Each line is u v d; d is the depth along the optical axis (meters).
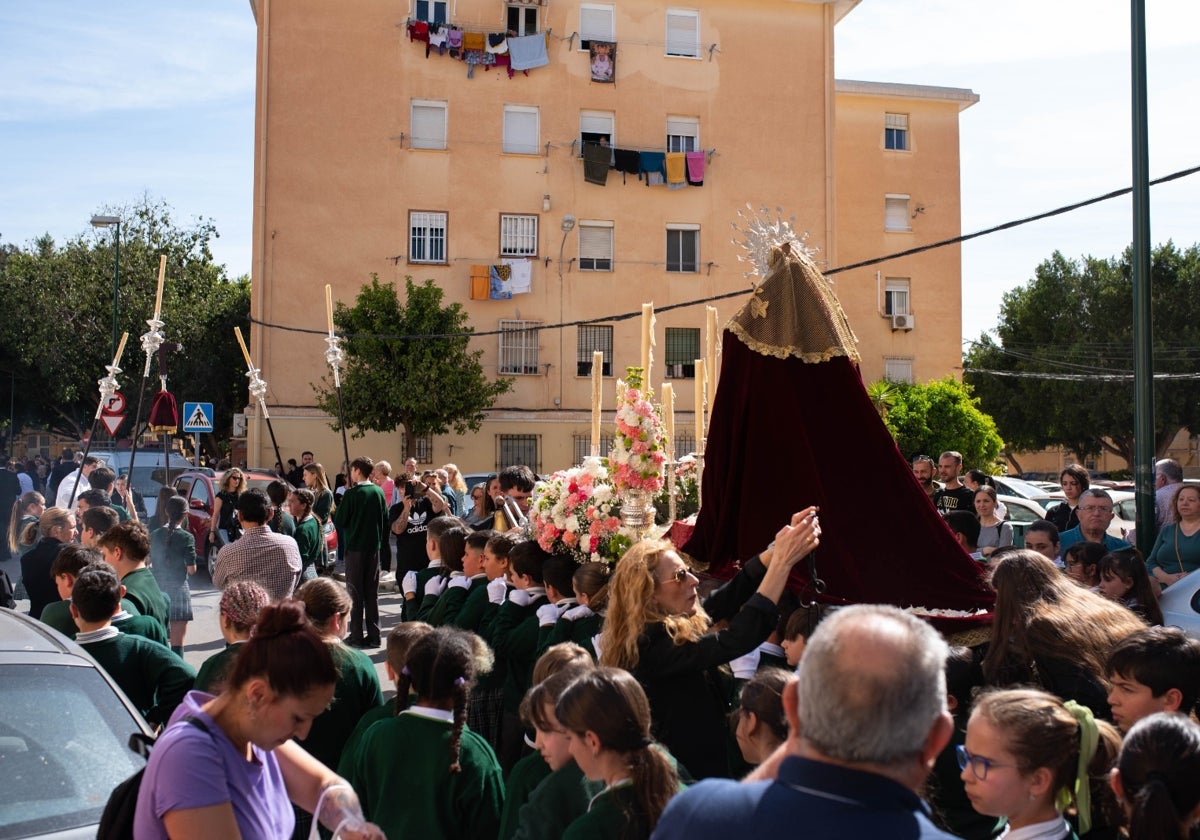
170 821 2.86
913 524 5.70
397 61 32.53
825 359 5.72
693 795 2.32
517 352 33.50
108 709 4.39
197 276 43.31
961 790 4.23
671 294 34.16
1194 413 45.53
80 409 48.03
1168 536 8.38
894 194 37.84
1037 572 4.77
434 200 32.75
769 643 5.64
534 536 7.19
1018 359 49.53
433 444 32.84
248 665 3.01
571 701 3.38
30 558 8.04
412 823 4.04
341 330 29.83
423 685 4.20
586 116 33.91
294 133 31.91
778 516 5.74
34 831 3.83
